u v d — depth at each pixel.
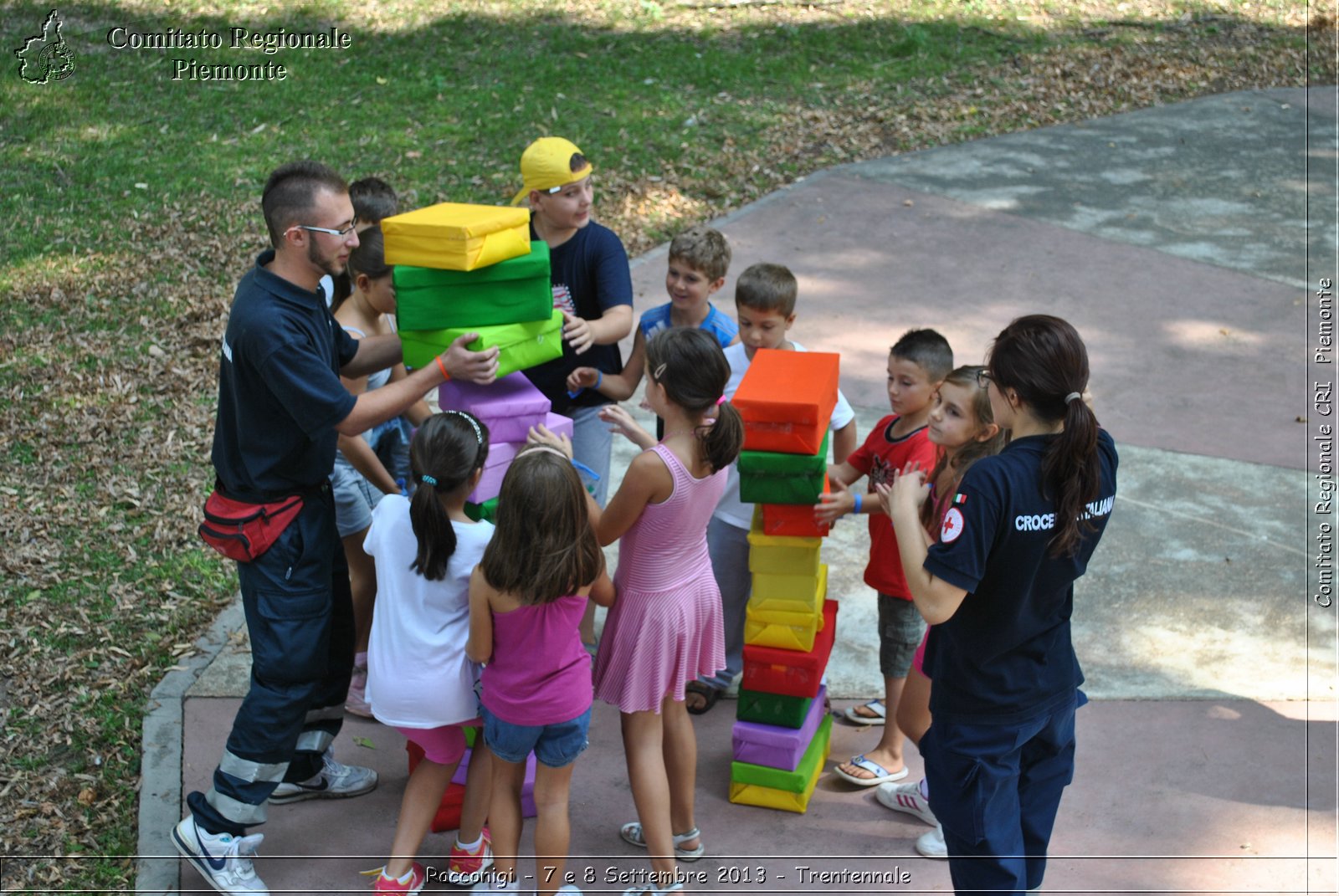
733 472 4.34
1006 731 3.07
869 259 9.12
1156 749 4.31
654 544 3.52
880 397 7.11
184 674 4.62
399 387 3.53
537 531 3.15
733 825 3.99
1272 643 4.96
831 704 4.64
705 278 4.45
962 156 11.37
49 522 5.54
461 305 3.60
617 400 4.69
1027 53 14.07
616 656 3.57
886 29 14.41
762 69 12.95
